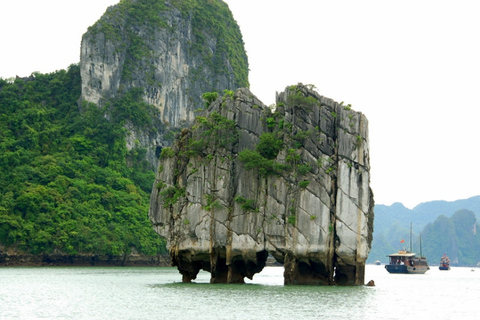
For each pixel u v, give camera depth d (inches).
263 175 2655.0
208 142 2748.5
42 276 3747.5
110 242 5802.2
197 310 1920.5
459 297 2726.4
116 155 7268.7
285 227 2600.9
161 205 2839.6
